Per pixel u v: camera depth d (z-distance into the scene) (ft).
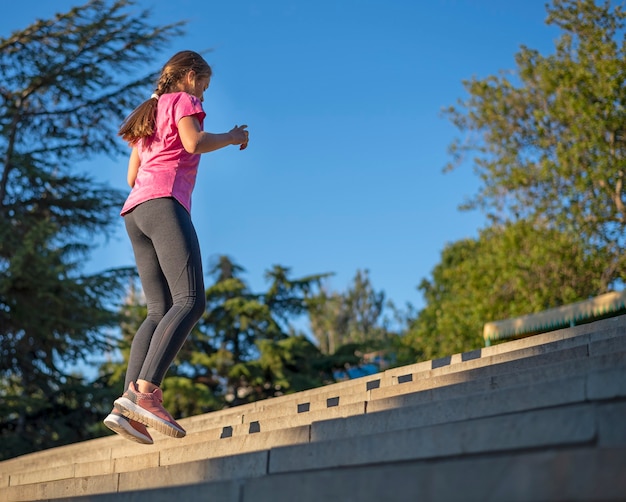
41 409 66.33
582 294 62.80
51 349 62.28
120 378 67.46
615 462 4.91
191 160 12.38
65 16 64.03
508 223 66.18
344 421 10.96
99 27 64.23
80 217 66.39
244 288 82.33
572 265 62.95
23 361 63.00
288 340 78.28
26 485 14.79
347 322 137.90
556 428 6.55
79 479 13.09
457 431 7.38
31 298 58.44
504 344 18.28
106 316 60.90
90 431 65.77
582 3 64.44
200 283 11.93
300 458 9.05
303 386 77.25
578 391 7.93
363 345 83.76
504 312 65.05
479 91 67.00
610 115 61.26
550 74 63.98
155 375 11.51
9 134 66.23
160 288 12.42
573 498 5.07
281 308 83.66
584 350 12.85
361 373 84.53
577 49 65.57
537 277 63.46
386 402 13.35
